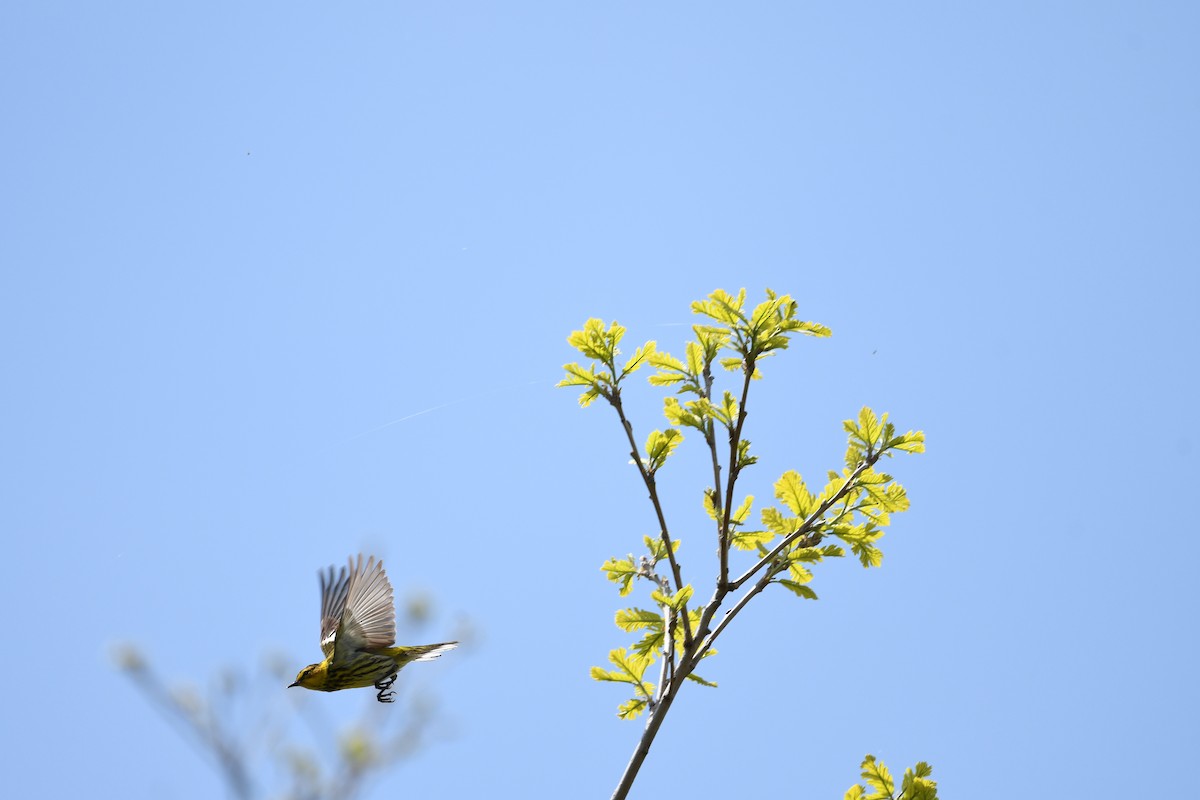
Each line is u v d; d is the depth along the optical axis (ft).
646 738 30.53
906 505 35.32
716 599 33.09
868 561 35.12
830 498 36.09
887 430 36.27
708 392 36.24
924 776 35.14
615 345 36.94
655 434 35.86
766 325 35.47
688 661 31.76
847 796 35.01
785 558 34.40
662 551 37.99
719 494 34.73
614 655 36.11
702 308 35.60
